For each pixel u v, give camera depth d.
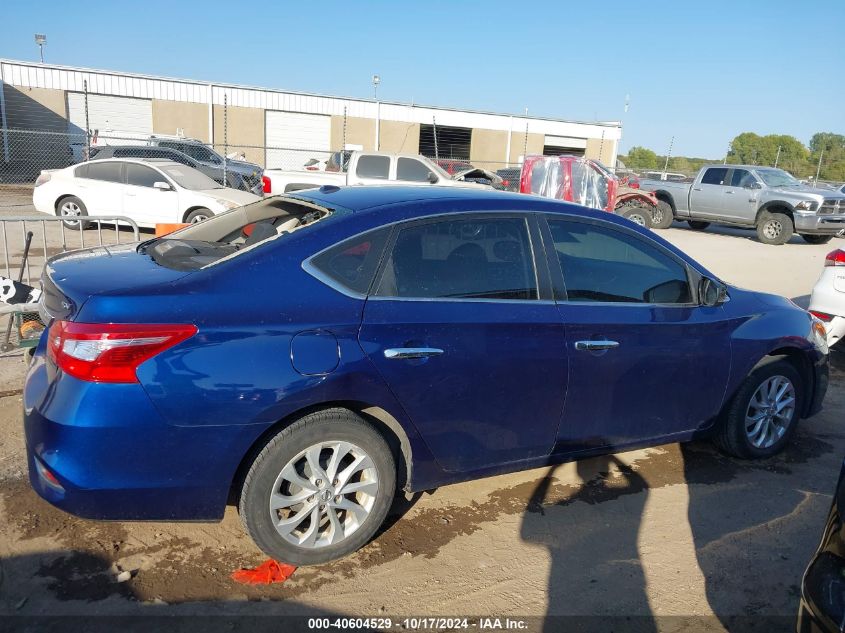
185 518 2.86
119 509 2.73
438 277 3.26
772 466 4.46
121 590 2.90
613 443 3.85
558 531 3.57
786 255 15.45
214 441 2.77
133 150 16.53
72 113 28.61
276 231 3.40
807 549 3.51
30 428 2.82
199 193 12.68
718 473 4.33
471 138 34.69
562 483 4.10
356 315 3.00
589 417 3.69
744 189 17.84
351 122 32.41
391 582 3.07
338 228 3.13
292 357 2.84
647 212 19.00
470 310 3.27
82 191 12.98
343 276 3.05
